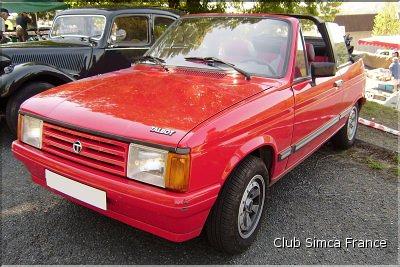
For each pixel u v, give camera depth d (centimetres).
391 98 1551
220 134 256
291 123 340
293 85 348
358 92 537
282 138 330
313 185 437
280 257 304
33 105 306
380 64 2944
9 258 286
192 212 244
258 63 353
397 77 2177
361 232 347
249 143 283
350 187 436
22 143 312
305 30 429
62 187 280
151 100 286
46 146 292
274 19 382
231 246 290
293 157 371
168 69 368
